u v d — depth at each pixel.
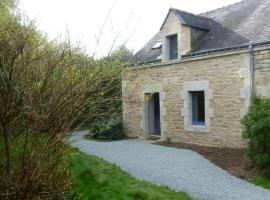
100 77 4.08
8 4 4.64
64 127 3.60
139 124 14.98
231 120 10.98
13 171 3.56
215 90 11.51
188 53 12.66
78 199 4.77
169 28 13.34
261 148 7.90
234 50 10.84
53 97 3.57
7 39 3.62
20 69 3.55
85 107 3.92
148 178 7.64
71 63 3.94
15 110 3.59
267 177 7.59
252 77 10.32
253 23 11.88
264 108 8.30
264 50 10.03
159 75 13.79
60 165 3.93
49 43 4.17
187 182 7.39
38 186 3.57
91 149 11.82
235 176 7.93
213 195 6.46
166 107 13.51
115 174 6.89
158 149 11.73
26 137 3.52
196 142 12.25
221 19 13.98
